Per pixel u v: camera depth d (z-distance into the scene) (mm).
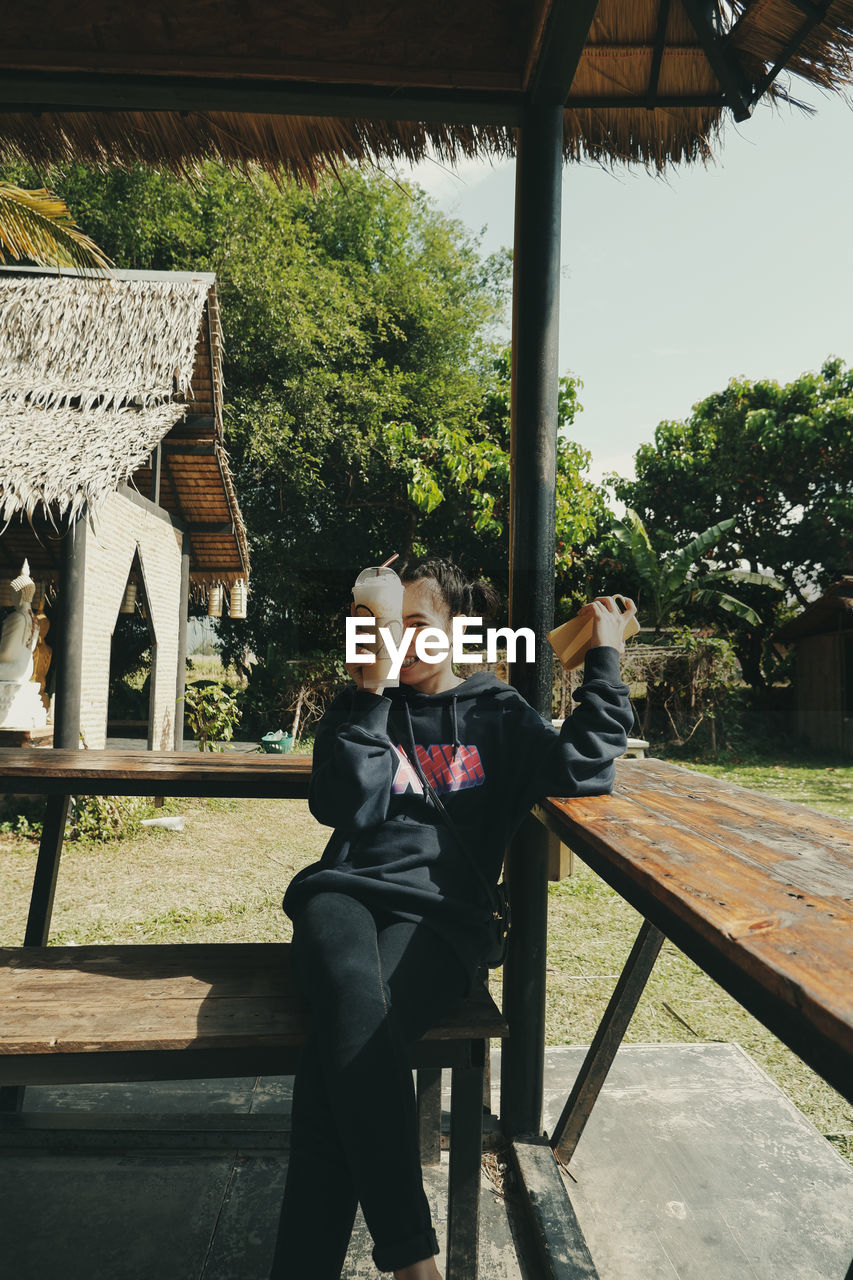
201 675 17906
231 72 2150
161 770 2270
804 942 755
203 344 9234
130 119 2518
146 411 7527
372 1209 1099
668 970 3752
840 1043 563
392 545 17922
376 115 2275
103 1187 2012
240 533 11961
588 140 2609
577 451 15812
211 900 4824
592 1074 2027
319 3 2145
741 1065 2662
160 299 8625
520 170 2221
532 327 2164
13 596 11438
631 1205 1952
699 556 14867
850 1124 2387
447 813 1547
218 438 9984
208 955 1742
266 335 18141
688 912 882
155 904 4727
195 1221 1892
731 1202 1965
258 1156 2150
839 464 16594
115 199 17969
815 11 2062
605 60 2389
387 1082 1155
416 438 17062
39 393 7582
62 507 6086
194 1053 1379
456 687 1690
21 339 8414
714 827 1367
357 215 21844
